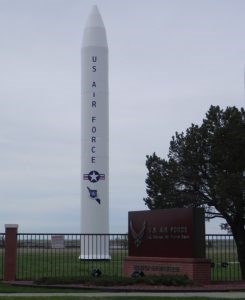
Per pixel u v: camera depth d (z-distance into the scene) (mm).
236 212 23750
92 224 40938
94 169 41438
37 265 32031
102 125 41906
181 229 20109
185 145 24656
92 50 42281
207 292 17078
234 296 15664
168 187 24875
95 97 41969
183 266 19641
